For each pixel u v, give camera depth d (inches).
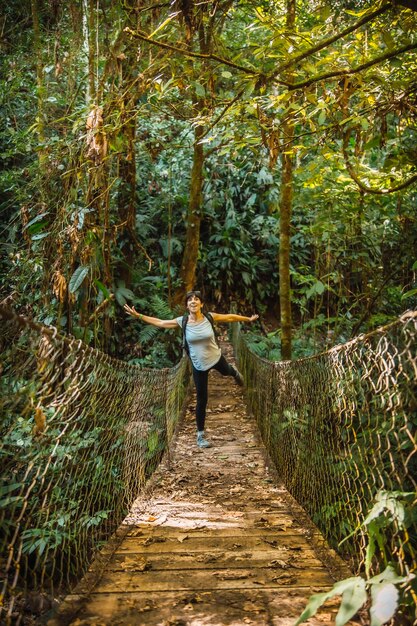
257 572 96.1
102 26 228.1
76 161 189.2
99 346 242.7
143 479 165.9
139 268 406.0
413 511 82.7
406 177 195.9
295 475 163.9
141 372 151.9
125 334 365.1
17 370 68.1
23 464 84.0
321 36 179.0
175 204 475.5
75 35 221.6
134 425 150.8
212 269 513.0
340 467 115.2
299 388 157.9
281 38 134.6
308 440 146.5
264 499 150.2
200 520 130.1
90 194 198.5
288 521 128.9
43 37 265.4
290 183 265.0
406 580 60.6
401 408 71.3
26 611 94.7
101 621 77.5
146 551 108.9
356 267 270.4
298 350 347.3
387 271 251.0
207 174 468.1
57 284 177.6
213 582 91.9
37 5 260.8
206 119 161.9
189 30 129.5
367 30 153.8
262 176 476.1
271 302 536.4
